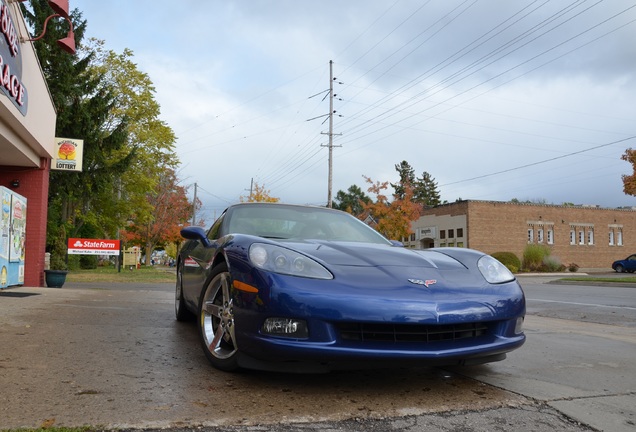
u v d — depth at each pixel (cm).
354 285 272
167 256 6253
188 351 363
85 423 210
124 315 550
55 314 525
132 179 2791
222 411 233
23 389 255
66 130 2044
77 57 2175
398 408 248
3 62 748
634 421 239
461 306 276
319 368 262
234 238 327
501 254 3294
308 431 213
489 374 325
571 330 566
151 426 210
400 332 267
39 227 1124
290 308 260
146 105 2833
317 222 422
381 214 3584
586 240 4206
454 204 3928
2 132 859
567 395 279
